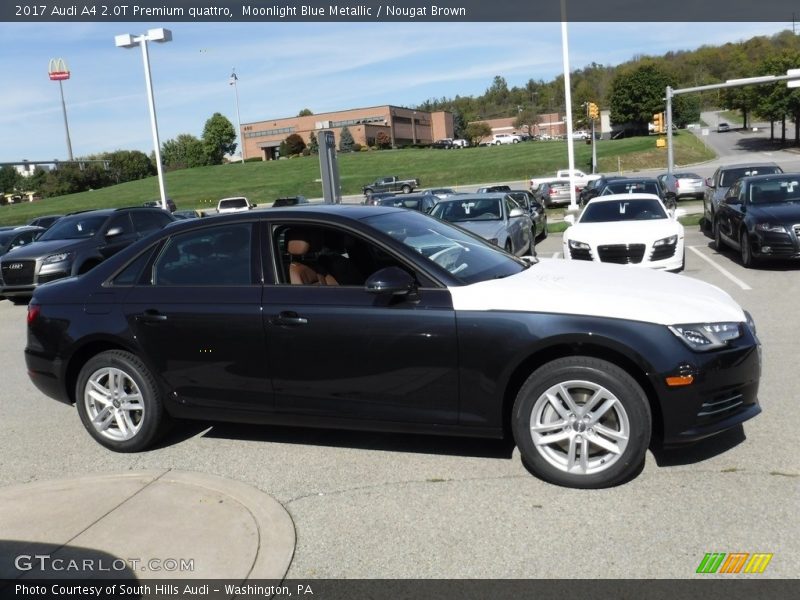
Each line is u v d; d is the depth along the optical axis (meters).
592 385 4.00
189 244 5.00
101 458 5.02
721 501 3.82
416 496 4.11
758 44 151.00
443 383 4.28
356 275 4.86
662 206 12.17
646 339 3.94
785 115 74.75
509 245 12.42
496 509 3.89
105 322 5.01
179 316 4.80
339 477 4.43
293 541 3.61
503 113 172.75
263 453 4.91
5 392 7.14
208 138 119.19
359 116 113.62
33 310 5.32
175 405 4.94
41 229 19.58
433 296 4.31
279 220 4.84
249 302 4.66
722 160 67.25
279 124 118.44
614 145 79.88
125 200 77.94
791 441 4.57
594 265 5.12
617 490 4.03
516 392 4.34
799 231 11.14
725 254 13.84
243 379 4.71
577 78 163.75
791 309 8.61
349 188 71.94
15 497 4.30
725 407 4.07
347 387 4.48
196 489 4.29
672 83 98.12
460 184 69.31
